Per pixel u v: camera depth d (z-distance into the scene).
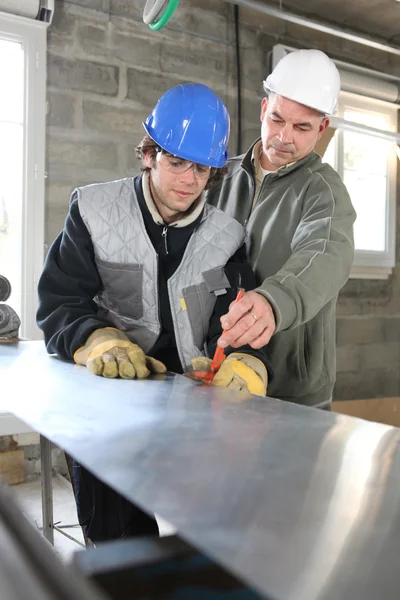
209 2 2.98
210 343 1.21
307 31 3.31
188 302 1.21
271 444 0.59
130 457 0.54
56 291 1.23
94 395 0.85
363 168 3.60
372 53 3.56
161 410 0.75
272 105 1.46
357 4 3.23
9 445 2.53
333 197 1.35
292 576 0.32
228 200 1.65
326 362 1.53
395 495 0.45
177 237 1.22
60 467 2.68
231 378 1.00
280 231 1.46
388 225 3.64
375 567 0.33
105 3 2.70
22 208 2.57
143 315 1.23
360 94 3.44
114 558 0.44
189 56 2.94
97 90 2.70
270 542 0.36
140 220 1.21
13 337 1.58
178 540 0.46
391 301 3.66
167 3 1.15
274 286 1.03
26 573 0.33
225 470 0.50
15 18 2.47
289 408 0.79
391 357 3.66
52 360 1.19
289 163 1.50
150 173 1.22
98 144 2.71
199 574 0.44
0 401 0.79
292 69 1.44
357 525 0.39
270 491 0.45
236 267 1.26
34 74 2.54
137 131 2.80
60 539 2.04
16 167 2.61
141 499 0.43
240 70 3.09
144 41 2.80
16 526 0.40
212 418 0.71
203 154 1.12
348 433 0.65
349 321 3.49
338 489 0.46
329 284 1.12
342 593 0.30
